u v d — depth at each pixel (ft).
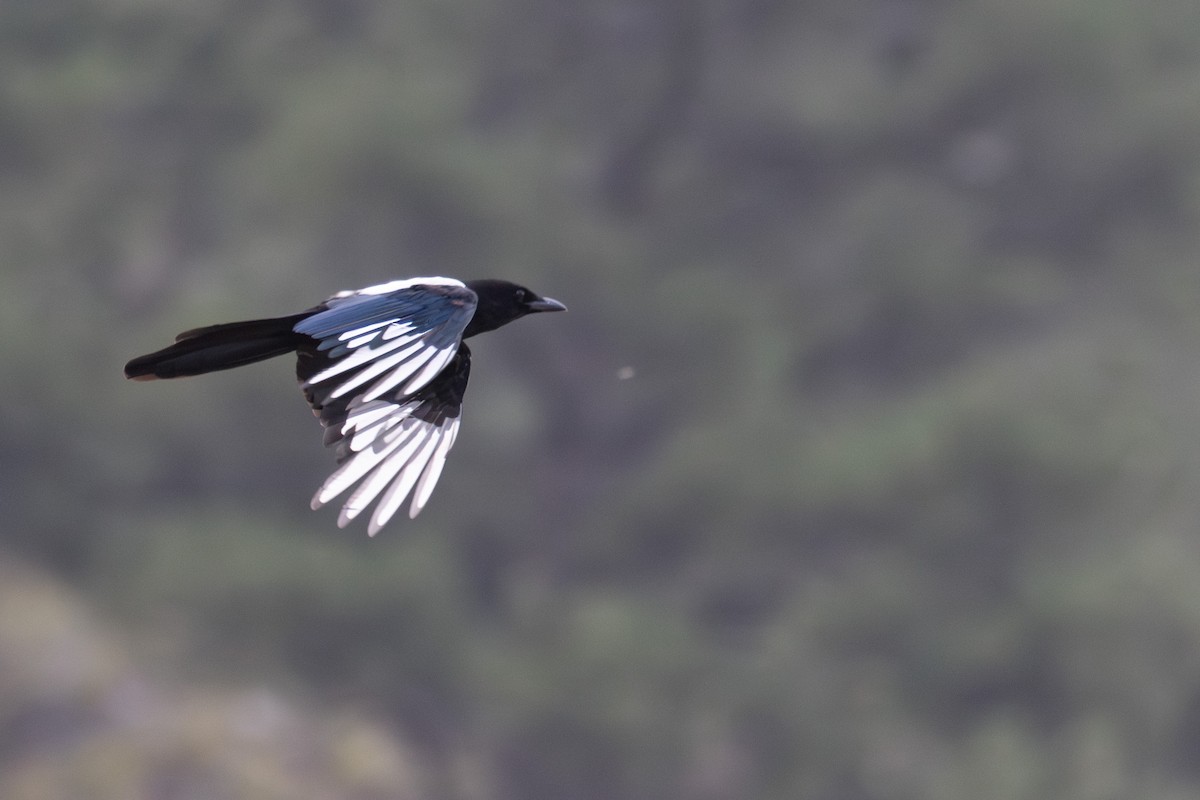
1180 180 94.32
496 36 96.48
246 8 88.84
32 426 76.23
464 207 84.33
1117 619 74.02
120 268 84.12
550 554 85.97
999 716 74.90
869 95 96.78
